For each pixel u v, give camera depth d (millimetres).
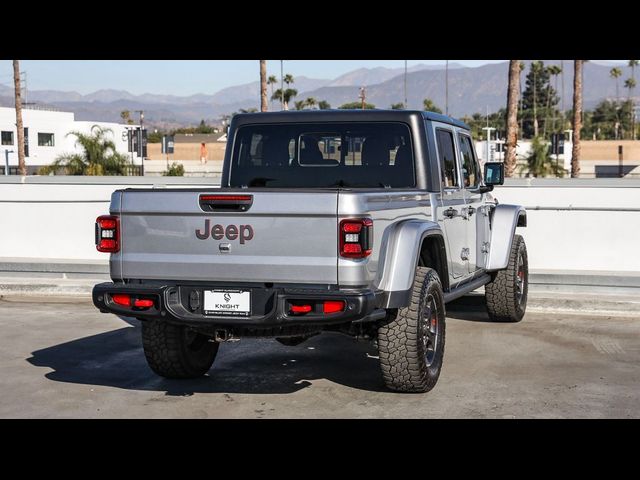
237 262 5555
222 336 5738
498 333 8594
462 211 7574
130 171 44875
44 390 6410
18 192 13039
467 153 8211
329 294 5344
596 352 7660
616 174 79188
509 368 7016
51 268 11672
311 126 7246
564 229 11570
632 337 8359
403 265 5773
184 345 6574
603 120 154875
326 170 7215
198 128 166625
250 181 7477
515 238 9188
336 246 5367
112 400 6125
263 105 37094
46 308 10156
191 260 5668
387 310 5961
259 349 7965
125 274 5863
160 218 5730
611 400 5977
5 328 8922
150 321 6461
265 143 7418
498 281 8930
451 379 6641
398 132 6973
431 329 6320
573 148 42406
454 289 7543
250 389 6438
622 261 11367
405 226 5898
